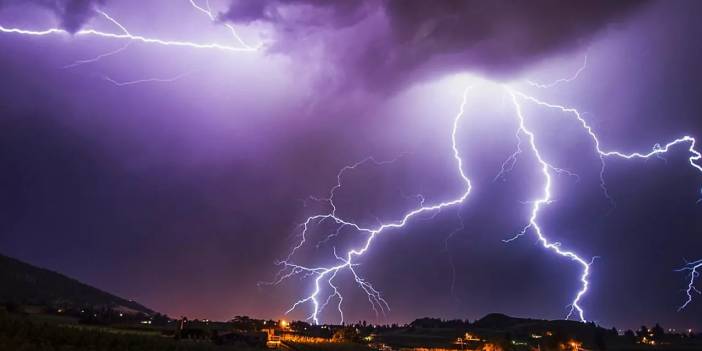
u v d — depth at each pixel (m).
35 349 20.02
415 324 109.19
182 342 31.83
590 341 72.19
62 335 24.34
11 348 19.50
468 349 71.69
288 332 67.75
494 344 71.25
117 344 25.41
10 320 25.08
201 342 35.81
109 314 63.47
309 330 74.06
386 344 71.75
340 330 68.06
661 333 76.81
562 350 68.12
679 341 70.50
